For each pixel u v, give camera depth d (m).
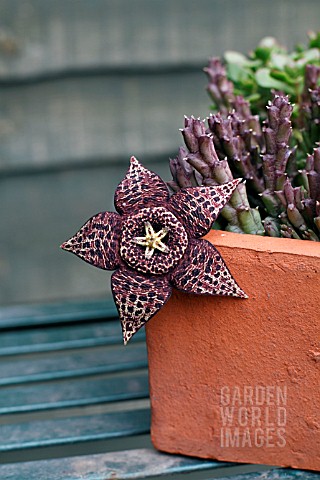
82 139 0.65
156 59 0.64
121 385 0.44
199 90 0.65
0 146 0.64
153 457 0.37
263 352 0.34
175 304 0.35
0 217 0.66
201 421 0.36
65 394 0.43
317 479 0.35
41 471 0.36
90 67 0.63
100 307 0.54
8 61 0.62
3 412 0.41
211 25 0.63
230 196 0.33
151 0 0.62
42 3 0.61
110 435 0.39
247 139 0.38
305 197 0.37
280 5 0.64
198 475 0.48
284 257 0.33
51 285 0.70
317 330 0.33
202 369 0.35
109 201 0.68
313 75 0.41
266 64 0.47
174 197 0.33
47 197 0.67
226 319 0.34
